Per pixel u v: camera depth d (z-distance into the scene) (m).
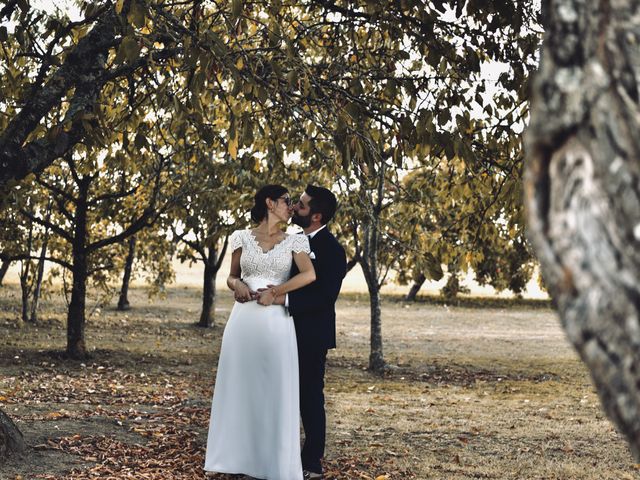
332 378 14.96
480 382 14.83
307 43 7.20
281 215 5.12
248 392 5.02
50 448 5.71
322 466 5.81
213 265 24.84
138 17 4.41
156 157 14.19
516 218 6.09
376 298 16.28
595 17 1.32
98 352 17.03
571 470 6.25
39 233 20.44
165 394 10.41
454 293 36.31
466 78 5.88
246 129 5.10
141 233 21.05
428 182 12.09
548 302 41.50
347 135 5.13
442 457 6.58
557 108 1.28
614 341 1.16
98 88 5.96
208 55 4.56
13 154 5.70
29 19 6.20
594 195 1.21
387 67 6.50
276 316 5.01
